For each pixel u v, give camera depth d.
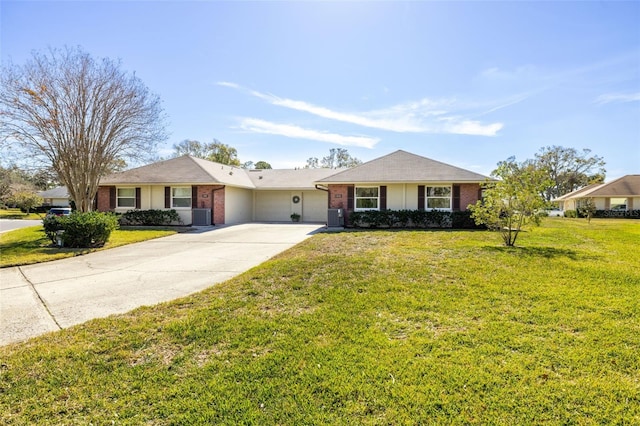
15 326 4.42
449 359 3.28
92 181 16.98
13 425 2.49
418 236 12.03
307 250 9.33
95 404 2.73
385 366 3.17
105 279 6.93
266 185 24.02
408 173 17.28
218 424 2.46
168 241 12.84
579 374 2.99
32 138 15.67
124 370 3.23
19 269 8.12
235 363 3.31
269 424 2.45
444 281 5.94
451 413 2.51
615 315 4.32
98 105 16.73
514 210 9.66
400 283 5.83
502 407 2.57
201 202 19.75
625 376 2.96
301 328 4.08
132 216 19.55
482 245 9.69
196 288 6.14
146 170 20.88
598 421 2.40
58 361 3.41
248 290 5.64
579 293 5.20
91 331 4.13
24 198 34.72
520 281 5.87
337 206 17.59
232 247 11.11
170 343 3.78
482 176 16.55
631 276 6.13
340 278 6.19
